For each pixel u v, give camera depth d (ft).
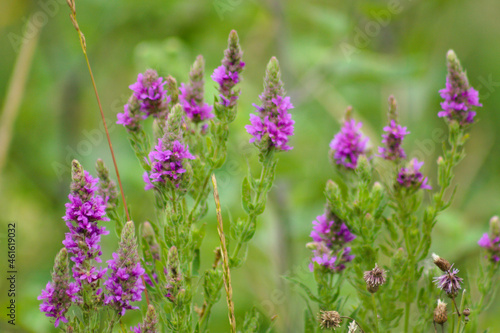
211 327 6.37
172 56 6.77
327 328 4.96
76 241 4.88
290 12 7.41
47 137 7.94
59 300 4.88
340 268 5.13
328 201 5.12
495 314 6.19
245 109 6.77
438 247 6.57
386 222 5.21
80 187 4.88
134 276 4.89
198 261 5.11
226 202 6.72
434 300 5.14
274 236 6.74
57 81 7.68
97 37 7.93
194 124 5.19
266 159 5.03
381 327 5.11
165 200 5.00
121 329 5.04
